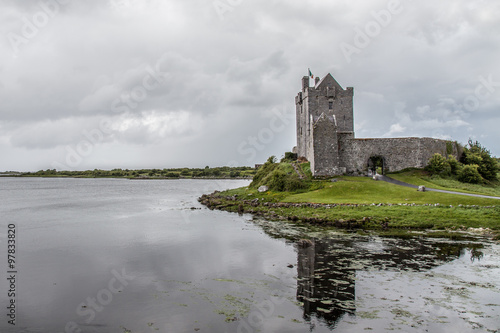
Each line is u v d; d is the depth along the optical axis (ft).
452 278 64.90
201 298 58.03
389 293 58.54
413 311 51.88
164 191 350.64
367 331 46.24
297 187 173.99
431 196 137.39
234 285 63.67
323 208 134.00
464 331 45.96
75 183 599.16
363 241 93.61
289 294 59.06
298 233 105.91
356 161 191.72
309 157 208.23
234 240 98.48
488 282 62.75
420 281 63.67
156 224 128.88
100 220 141.49
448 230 103.50
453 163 190.08
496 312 51.26
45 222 137.08
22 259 82.43
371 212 121.39
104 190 375.86
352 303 54.90
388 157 191.31
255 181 228.22
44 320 50.88
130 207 192.95
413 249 84.64
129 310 53.88
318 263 75.31
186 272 71.41
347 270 70.38
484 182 184.34
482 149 208.74
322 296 57.88
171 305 55.47
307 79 224.74
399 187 156.66
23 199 254.47
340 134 193.16
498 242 89.66
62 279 68.23
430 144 193.47
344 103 210.59
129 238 104.22
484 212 112.57
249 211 154.30
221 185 453.17
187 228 119.24
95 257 83.61
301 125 230.48
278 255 82.12
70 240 102.32
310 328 47.26
